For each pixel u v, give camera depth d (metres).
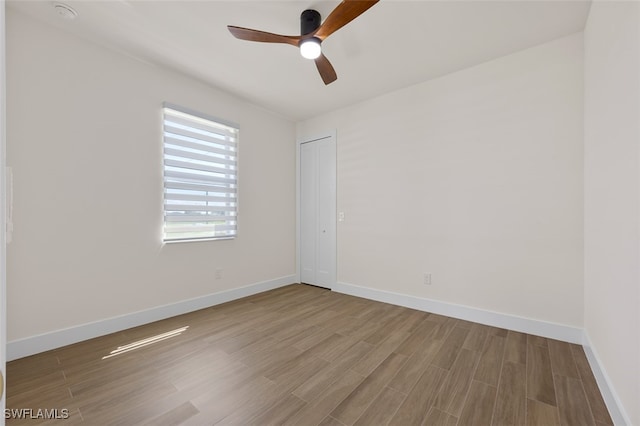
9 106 1.95
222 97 3.27
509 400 1.57
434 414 1.47
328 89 3.20
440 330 2.49
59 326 2.15
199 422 1.40
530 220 2.42
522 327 2.44
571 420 1.43
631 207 1.27
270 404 1.54
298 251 4.27
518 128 2.47
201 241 3.09
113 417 1.43
